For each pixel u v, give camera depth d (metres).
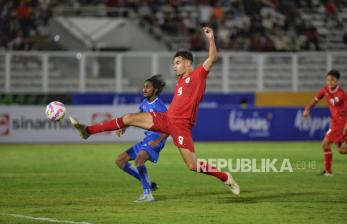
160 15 55.03
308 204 17.62
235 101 48.62
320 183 22.12
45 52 49.34
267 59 50.56
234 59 51.41
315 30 56.22
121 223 14.84
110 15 54.88
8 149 36.81
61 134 41.53
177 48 53.81
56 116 17.03
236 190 17.42
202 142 41.81
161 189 20.77
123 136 42.19
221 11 55.53
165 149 36.94
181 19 55.00
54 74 47.94
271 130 42.81
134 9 55.31
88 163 29.14
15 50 50.62
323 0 58.94
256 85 51.62
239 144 40.03
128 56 47.75
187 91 16.92
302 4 58.59
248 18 56.22
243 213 16.19
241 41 54.19
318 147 37.53
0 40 50.94
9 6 52.25
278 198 18.75
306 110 25.69
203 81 16.98
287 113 42.88
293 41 55.16
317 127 43.06
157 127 16.89
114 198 18.77
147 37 53.72
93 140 41.97
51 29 52.44
